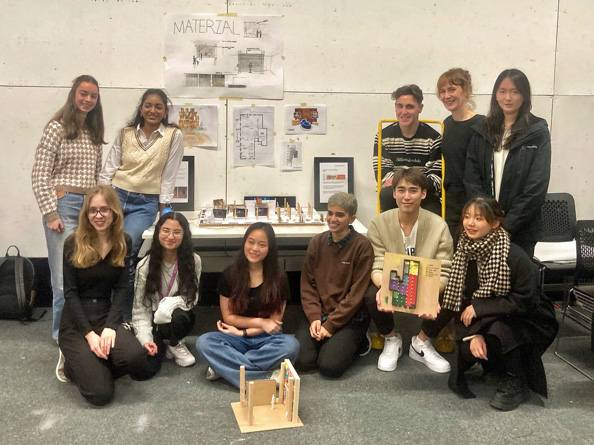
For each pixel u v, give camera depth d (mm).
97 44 3654
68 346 2572
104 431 2260
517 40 3902
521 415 2447
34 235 3787
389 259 2795
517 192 2965
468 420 2396
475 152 3092
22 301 3457
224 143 3814
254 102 3799
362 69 3838
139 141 3236
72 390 2619
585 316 2947
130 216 3234
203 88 3752
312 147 3881
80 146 3059
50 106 3680
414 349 3051
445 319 2879
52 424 2309
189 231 2902
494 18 3869
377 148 3480
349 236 2963
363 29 3805
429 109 3914
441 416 2428
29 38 3604
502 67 3920
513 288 2570
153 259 2854
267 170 3873
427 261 2766
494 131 3004
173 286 2908
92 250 2604
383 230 3023
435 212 3391
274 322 2818
